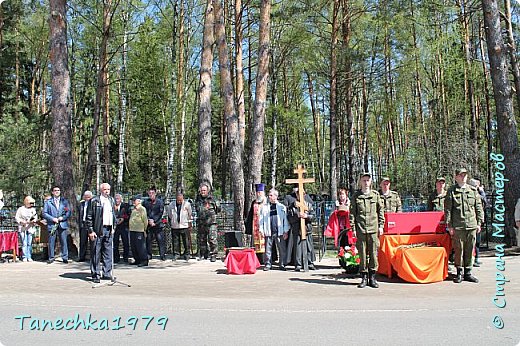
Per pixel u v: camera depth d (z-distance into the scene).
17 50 26.84
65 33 15.75
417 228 10.77
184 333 6.72
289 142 44.03
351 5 24.20
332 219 12.16
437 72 32.38
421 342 6.19
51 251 14.22
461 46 28.30
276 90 33.69
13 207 18.08
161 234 14.40
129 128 39.69
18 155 19.31
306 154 48.78
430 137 32.09
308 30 24.88
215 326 7.05
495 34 15.55
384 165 46.81
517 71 18.62
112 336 6.66
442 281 10.34
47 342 6.43
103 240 10.90
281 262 12.42
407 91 34.75
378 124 43.62
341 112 35.78
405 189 31.25
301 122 38.88
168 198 26.98
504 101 15.38
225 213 19.81
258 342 6.26
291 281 10.70
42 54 31.62
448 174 26.28
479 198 10.32
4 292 9.78
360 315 7.60
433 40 27.64
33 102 30.73
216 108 39.09
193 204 18.47
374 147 50.03
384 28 24.34
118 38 28.20
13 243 14.57
